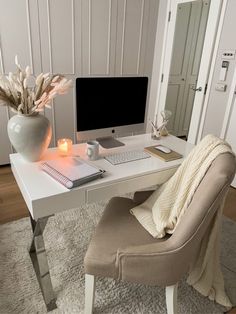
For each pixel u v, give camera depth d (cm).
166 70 362
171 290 117
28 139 132
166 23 344
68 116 330
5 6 255
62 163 139
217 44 283
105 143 178
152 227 129
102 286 152
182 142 190
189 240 102
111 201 157
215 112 300
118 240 123
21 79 126
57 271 160
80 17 298
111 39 328
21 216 212
